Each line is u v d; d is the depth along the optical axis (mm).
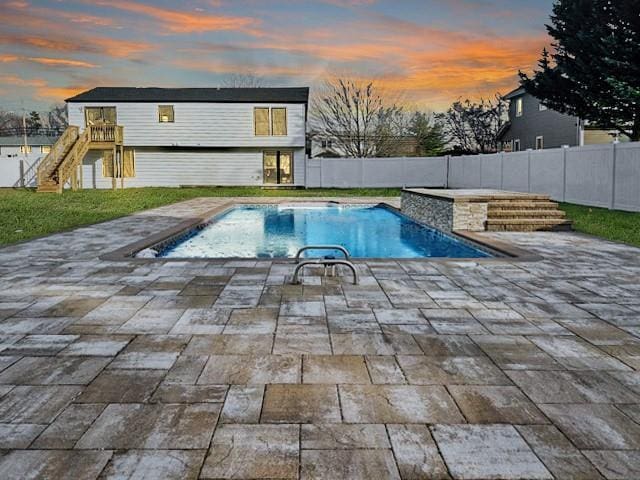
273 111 25281
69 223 10570
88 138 22828
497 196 10102
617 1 14695
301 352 3201
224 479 1888
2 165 25906
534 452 2064
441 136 36500
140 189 23469
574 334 3574
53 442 2139
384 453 2057
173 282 5172
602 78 15617
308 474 1915
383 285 5066
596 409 2445
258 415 2373
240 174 26047
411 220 13031
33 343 3359
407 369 2934
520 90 26719
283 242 10516
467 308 4234
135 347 3287
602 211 12070
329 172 25953
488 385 2717
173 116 24969
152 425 2281
